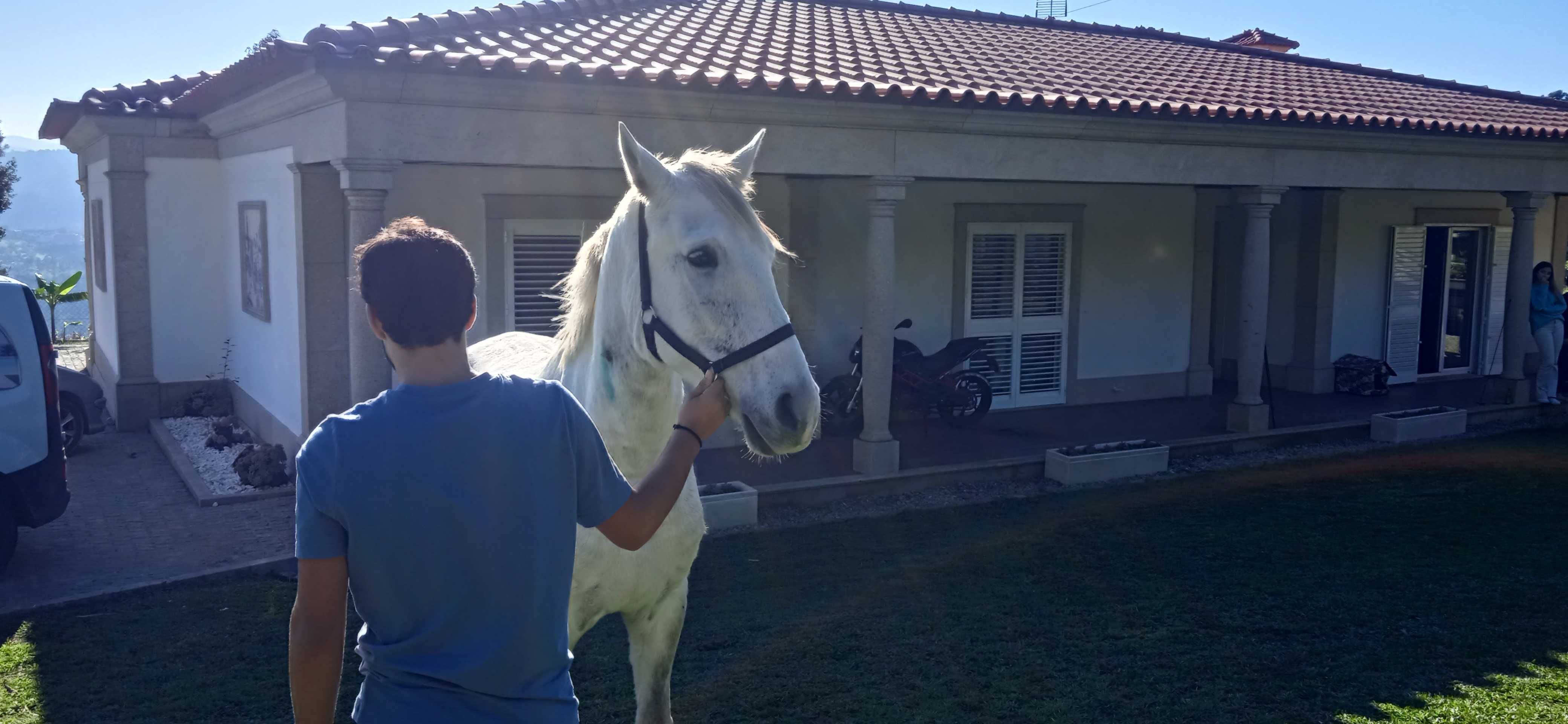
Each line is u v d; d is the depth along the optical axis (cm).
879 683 462
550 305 917
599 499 193
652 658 313
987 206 1109
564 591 188
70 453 951
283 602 572
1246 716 429
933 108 752
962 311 1112
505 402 183
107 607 564
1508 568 636
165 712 434
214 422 1043
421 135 618
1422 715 429
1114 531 719
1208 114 852
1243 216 1348
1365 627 533
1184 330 1262
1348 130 927
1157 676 470
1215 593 586
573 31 824
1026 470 884
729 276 240
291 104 711
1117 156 871
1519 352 1171
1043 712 433
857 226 1037
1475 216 1395
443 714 178
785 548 680
